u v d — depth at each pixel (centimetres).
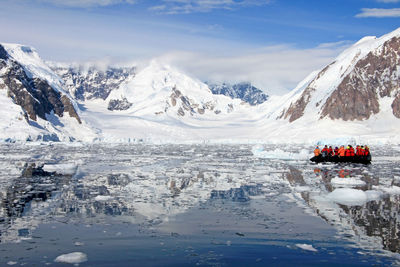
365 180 2797
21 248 1191
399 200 1959
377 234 1342
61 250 1173
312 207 1802
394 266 1039
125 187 2445
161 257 1110
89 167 3859
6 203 1891
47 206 1820
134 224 1484
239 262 1071
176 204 1884
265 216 1623
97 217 1598
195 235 1336
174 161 4766
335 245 1223
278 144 13162
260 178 2938
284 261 1076
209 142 14988
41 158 5244
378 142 11344
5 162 4475
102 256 1118
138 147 9675
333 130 14775
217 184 2598
